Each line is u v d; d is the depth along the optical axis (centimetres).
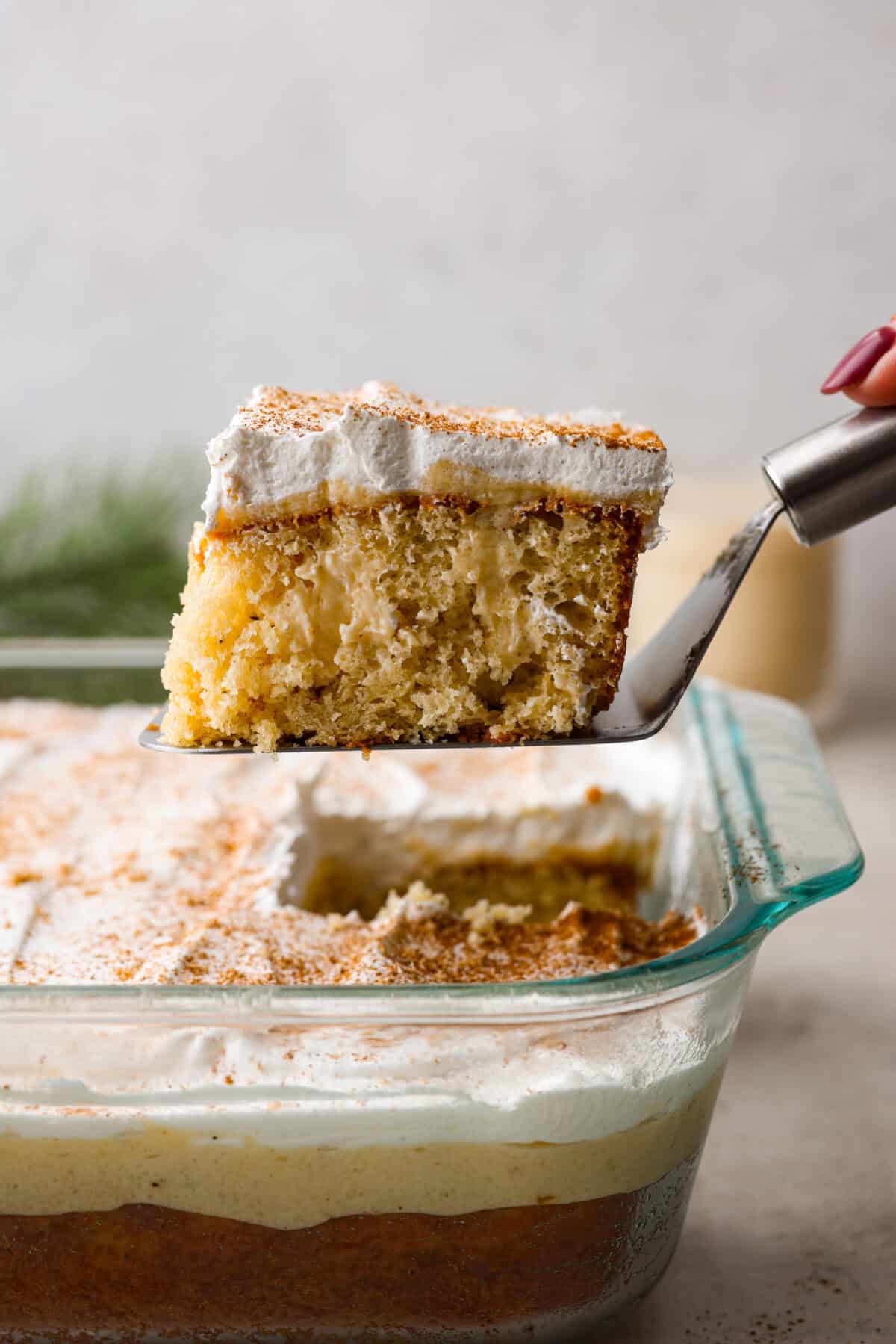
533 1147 36
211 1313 37
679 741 50
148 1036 36
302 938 42
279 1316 37
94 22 73
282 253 76
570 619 39
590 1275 38
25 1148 36
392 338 77
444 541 39
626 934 43
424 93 74
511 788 49
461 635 39
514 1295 37
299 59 73
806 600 65
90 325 76
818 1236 42
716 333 76
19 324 76
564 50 73
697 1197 43
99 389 77
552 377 77
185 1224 37
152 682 54
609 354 77
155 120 74
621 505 39
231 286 76
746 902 38
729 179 74
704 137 74
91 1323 37
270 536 38
